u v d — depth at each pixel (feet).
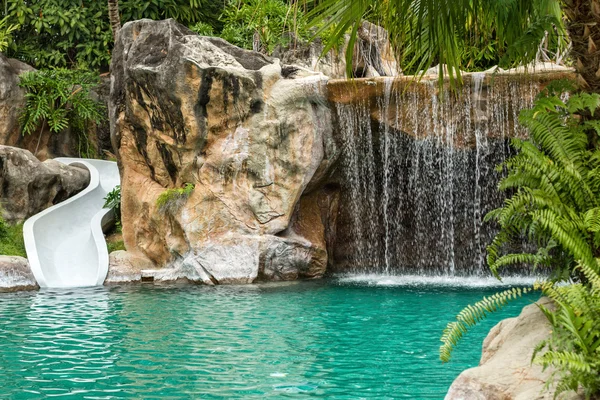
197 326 28.12
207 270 43.73
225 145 44.83
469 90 43.37
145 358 22.36
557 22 18.17
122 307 33.32
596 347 12.16
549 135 16.12
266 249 44.06
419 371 20.70
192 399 17.76
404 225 50.90
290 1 16.96
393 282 43.98
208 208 44.83
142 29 47.26
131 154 48.52
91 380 19.65
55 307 33.40
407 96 44.39
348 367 21.24
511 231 16.49
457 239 50.11
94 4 74.49
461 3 17.10
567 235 14.44
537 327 14.74
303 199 48.55
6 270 40.81
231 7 62.08
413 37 18.47
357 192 49.73
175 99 44.68
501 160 46.16
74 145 68.80
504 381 12.98
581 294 12.76
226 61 44.60
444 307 33.09
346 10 16.78
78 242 49.67
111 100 48.80
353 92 44.68
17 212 52.11
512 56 19.72
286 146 44.34
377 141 46.85
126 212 48.60
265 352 23.25
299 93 44.24
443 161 47.34
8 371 20.67
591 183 15.65
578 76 16.44
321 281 44.39
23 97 64.85
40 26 72.28
